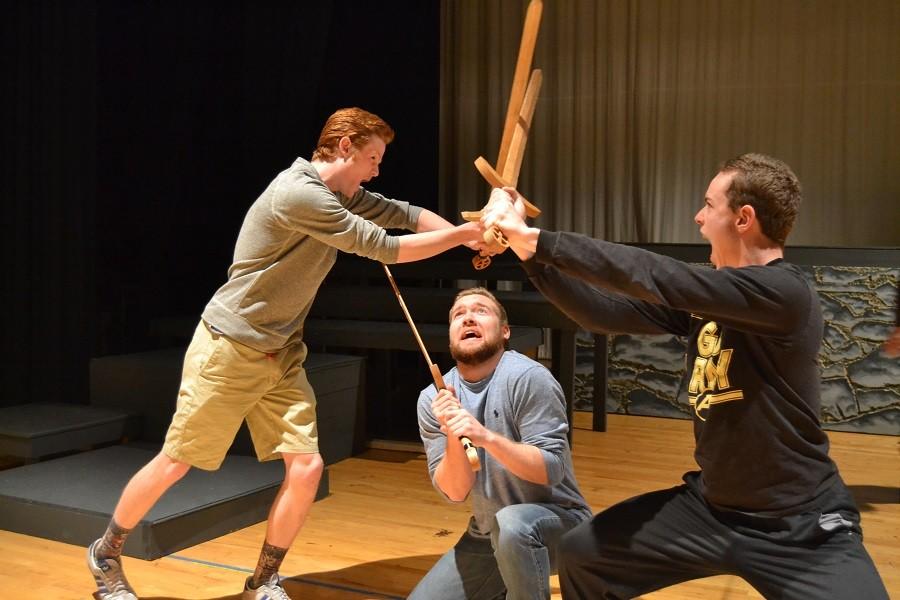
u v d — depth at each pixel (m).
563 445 2.35
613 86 7.41
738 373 1.81
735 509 1.84
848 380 5.28
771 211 1.84
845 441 5.09
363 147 2.69
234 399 2.70
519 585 2.25
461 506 3.91
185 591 2.97
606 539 1.93
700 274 1.72
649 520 1.92
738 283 1.72
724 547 1.83
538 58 7.58
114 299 5.57
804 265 5.29
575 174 7.55
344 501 3.97
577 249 1.74
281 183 2.57
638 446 4.93
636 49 7.34
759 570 1.80
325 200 2.52
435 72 7.47
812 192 7.00
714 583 3.07
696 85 7.22
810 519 1.78
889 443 5.05
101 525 3.28
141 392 4.50
